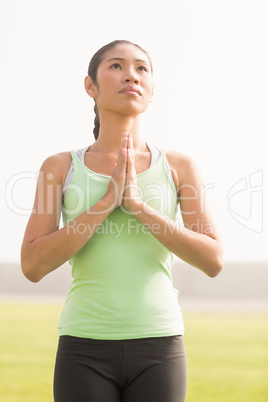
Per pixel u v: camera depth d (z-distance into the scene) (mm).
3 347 12312
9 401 7441
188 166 2842
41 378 9133
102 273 2611
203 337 13906
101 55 2842
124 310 2551
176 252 2639
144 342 2529
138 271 2613
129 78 2762
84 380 2477
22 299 27047
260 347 12312
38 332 14734
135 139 2865
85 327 2547
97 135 3141
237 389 8344
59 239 2586
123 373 2508
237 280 33125
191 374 9523
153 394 2482
